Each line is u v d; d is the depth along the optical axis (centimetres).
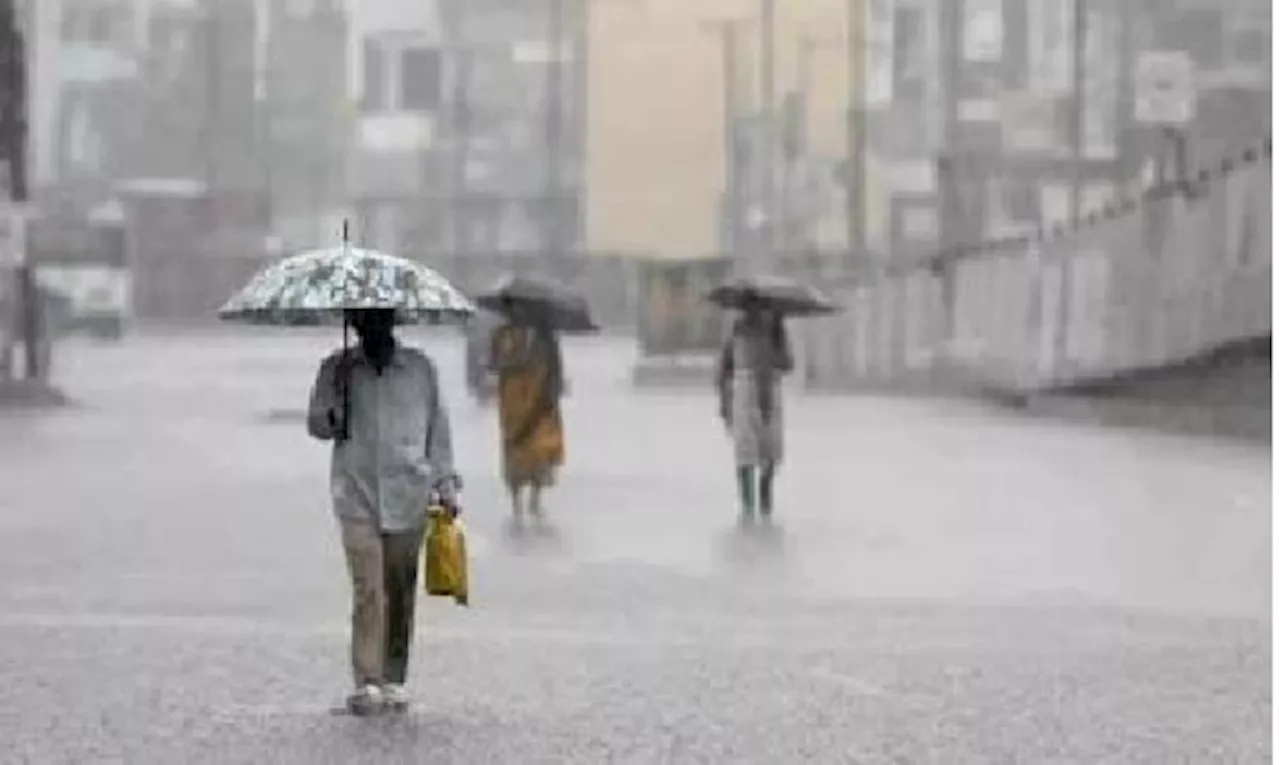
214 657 3061
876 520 5078
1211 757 2377
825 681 2878
